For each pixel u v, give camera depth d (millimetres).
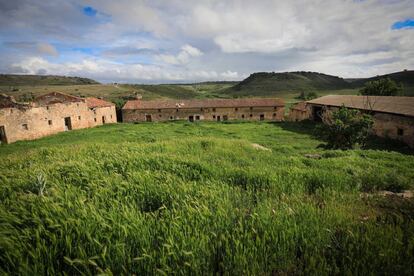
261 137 26453
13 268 1973
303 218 2709
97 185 3785
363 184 5020
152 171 4949
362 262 2029
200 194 3525
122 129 33375
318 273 1898
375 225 2654
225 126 36969
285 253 2109
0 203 3135
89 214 2590
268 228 2479
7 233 2260
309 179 4941
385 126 23734
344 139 12875
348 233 2428
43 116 29078
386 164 7984
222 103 48125
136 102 48594
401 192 4715
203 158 6973
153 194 3576
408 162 8562
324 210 3033
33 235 2254
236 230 2357
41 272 1887
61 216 2555
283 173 5355
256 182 4648
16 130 25453
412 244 2141
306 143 22391
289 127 35219
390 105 24859
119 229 2340
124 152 6867
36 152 8359
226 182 4656
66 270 1977
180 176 4879
